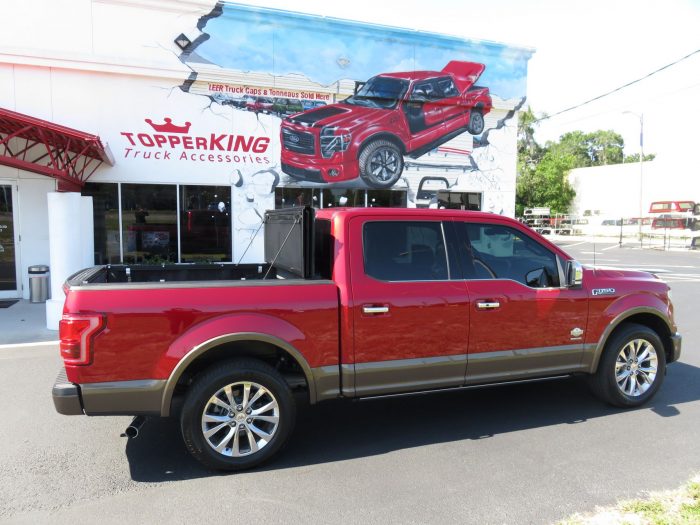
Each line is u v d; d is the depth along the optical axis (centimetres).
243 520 308
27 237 1067
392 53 1305
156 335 349
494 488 344
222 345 380
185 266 513
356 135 1293
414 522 305
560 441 421
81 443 420
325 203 1285
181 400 385
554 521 303
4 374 596
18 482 356
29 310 959
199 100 1137
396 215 414
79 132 845
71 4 1030
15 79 1010
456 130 1411
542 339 451
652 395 501
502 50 1428
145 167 1109
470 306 422
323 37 1229
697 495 328
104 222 1093
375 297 395
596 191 4512
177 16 1100
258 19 1166
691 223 3244
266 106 1195
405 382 409
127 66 1063
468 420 470
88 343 336
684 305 1071
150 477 364
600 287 475
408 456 395
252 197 1202
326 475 365
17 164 809
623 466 375
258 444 376
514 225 455
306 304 380
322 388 389
